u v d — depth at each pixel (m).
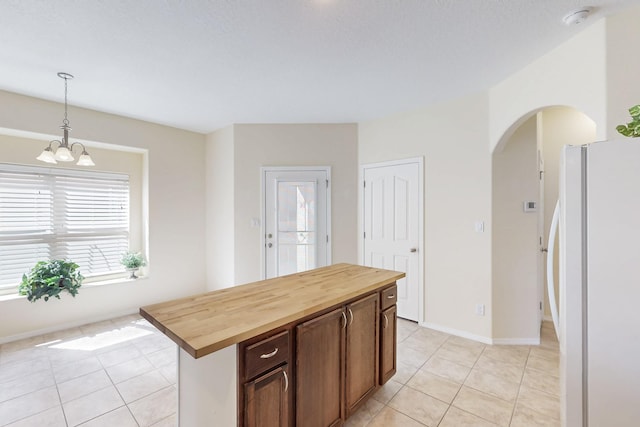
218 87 2.81
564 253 1.18
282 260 3.88
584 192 1.12
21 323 2.99
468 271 2.98
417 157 3.34
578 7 1.72
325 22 1.85
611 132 1.79
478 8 1.72
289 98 3.08
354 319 1.76
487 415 1.86
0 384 2.20
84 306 3.38
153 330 3.21
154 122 3.86
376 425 1.77
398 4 1.69
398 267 3.50
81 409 1.92
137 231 4.01
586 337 1.12
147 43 2.07
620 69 1.76
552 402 1.98
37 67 2.40
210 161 4.33
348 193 3.86
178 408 1.47
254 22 1.84
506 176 2.85
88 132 3.34
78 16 1.77
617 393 1.07
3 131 2.94
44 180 3.33
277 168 3.88
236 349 1.17
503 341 2.86
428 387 2.16
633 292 1.04
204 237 4.41
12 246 3.14
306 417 1.45
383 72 2.52
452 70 2.49
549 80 2.21
